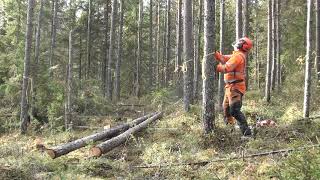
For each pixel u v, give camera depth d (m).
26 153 9.50
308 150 6.43
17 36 20.44
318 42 19.64
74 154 9.80
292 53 24.95
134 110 19.94
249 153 8.77
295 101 16.08
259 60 30.81
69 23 38.28
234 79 9.88
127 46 38.16
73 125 14.59
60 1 37.09
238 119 9.84
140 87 33.41
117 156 9.81
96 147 9.41
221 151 9.32
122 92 36.16
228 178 7.55
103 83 34.31
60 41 35.12
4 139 13.28
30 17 14.04
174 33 44.81
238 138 9.78
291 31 25.08
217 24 30.53
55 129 14.02
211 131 10.01
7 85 15.65
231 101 9.86
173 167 8.34
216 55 10.09
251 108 14.75
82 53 40.00
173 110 17.06
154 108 19.89
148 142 10.91
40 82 15.66
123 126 12.73
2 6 24.08
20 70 15.86
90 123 15.51
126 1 35.34
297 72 22.48
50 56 26.22
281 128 10.29
